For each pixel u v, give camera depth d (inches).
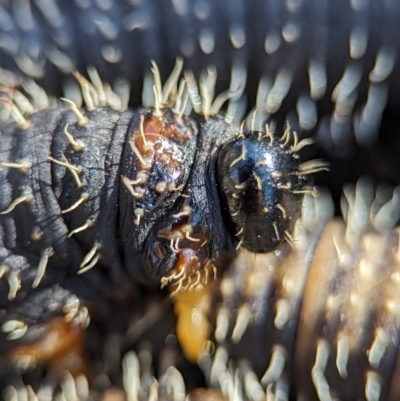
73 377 2.4
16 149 2.1
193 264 2.1
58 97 2.5
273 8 2.5
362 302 2.2
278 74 2.5
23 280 2.2
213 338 2.3
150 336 2.4
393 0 2.5
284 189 2.1
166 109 2.1
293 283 2.3
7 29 2.5
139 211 2.1
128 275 2.2
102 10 2.5
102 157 2.1
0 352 2.3
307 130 2.6
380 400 2.2
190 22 2.5
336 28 2.5
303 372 2.3
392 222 2.6
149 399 2.3
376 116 2.6
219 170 2.1
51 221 2.1
